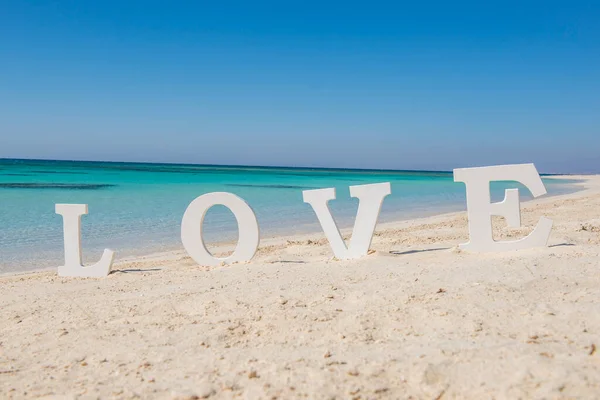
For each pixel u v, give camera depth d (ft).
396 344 12.08
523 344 11.32
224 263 25.96
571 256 20.12
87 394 10.32
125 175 170.81
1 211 54.75
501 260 20.34
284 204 68.64
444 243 29.04
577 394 8.95
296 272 21.66
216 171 275.39
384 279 18.71
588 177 242.37
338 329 13.50
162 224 46.91
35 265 29.86
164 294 19.07
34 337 14.58
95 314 16.72
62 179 131.23
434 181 175.94
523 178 22.81
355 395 9.64
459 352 11.07
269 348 12.49
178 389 10.30
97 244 36.76
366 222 24.98
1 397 10.46
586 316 13.03
